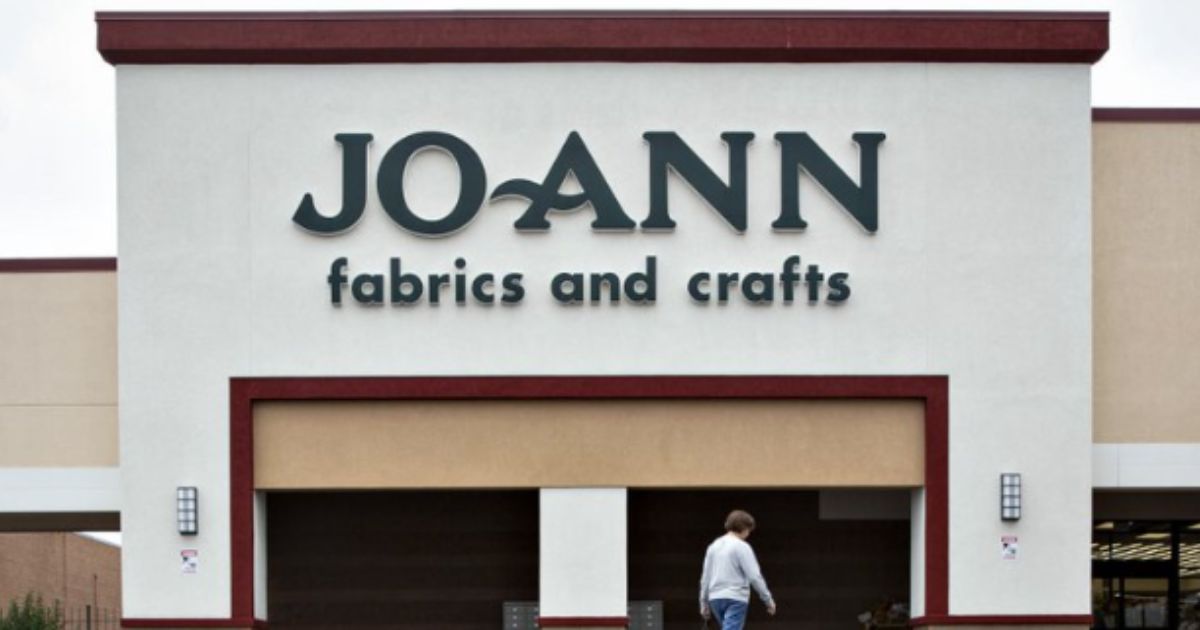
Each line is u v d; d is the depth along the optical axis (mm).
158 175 16172
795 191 16203
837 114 16281
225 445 16031
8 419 16984
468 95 16250
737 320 16141
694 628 18359
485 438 16156
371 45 16156
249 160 16203
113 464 16953
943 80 16312
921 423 16250
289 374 16094
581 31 16203
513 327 16141
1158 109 16906
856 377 16109
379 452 16156
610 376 16078
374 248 16188
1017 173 16266
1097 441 16703
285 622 18469
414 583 18562
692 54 16219
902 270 16203
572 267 16188
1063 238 16250
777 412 16219
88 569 40781
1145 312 16812
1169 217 16859
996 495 16047
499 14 16188
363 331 16125
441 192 16234
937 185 16250
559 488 16109
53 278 17109
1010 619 15945
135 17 16156
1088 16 16234
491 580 18578
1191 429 16719
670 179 16234
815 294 16141
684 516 18547
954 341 16156
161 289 16109
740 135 16219
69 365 17047
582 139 16234
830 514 18516
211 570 15945
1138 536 19734
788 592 18438
